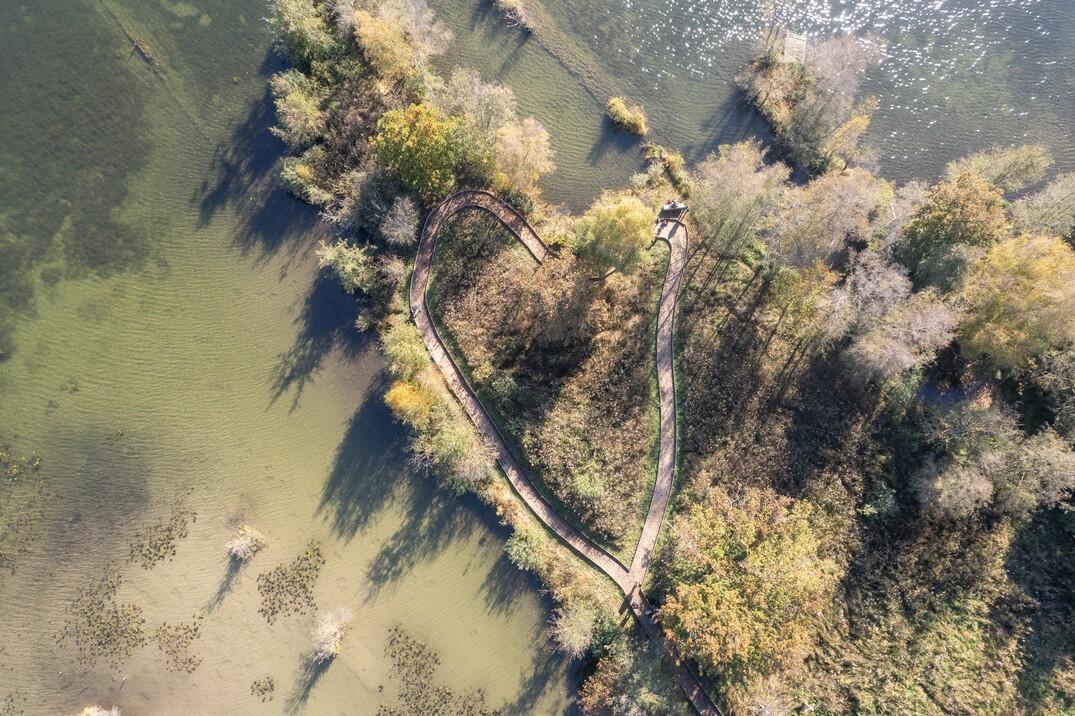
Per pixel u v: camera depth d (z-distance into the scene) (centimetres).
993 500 5947
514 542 5856
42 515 6153
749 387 6222
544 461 5950
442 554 6062
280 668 6022
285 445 6244
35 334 6219
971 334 5753
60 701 6000
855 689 5541
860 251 6456
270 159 6462
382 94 6462
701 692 5653
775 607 5178
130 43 6450
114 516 6184
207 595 6106
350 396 6241
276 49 6512
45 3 6419
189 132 6462
